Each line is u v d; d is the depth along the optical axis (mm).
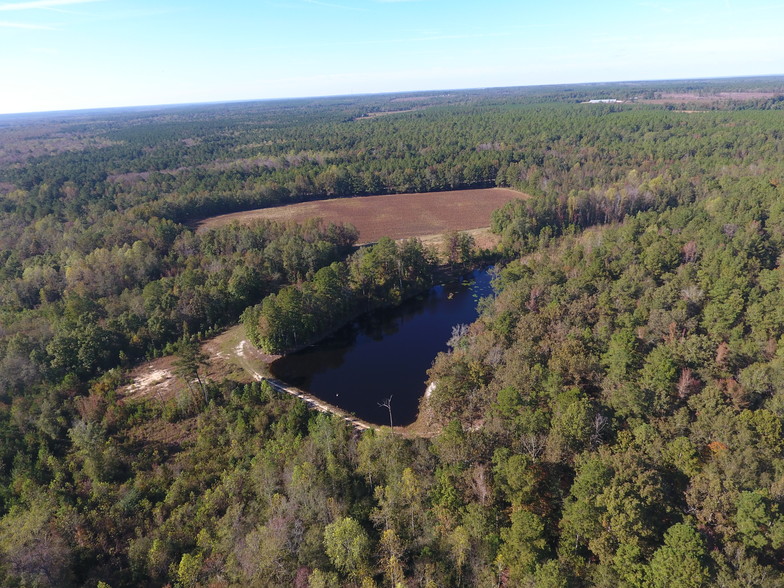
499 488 55594
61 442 79125
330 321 123625
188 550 56719
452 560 49625
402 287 146375
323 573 48094
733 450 54688
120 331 108875
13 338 97812
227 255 153250
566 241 152500
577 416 58500
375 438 69125
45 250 161250
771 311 83750
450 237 165000
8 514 61250
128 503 63750
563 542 48906
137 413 84938
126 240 162625
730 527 45344
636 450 56031
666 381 65375
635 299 95938
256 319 109375
